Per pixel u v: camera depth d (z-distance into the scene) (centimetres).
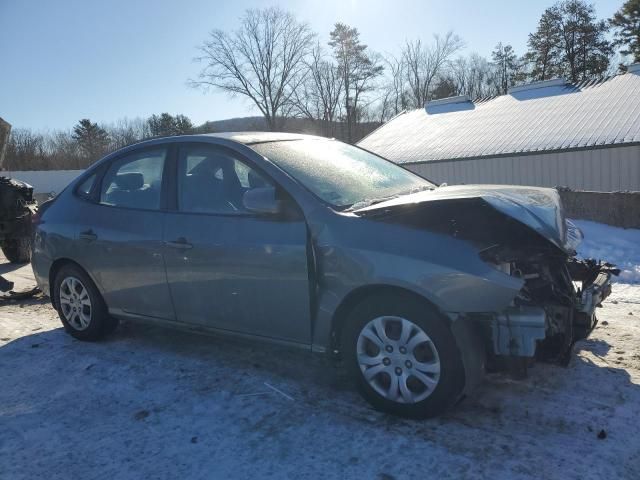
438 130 2612
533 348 325
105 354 489
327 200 378
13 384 438
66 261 520
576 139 2034
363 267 344
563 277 376
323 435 339
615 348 450
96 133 6644
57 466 323
